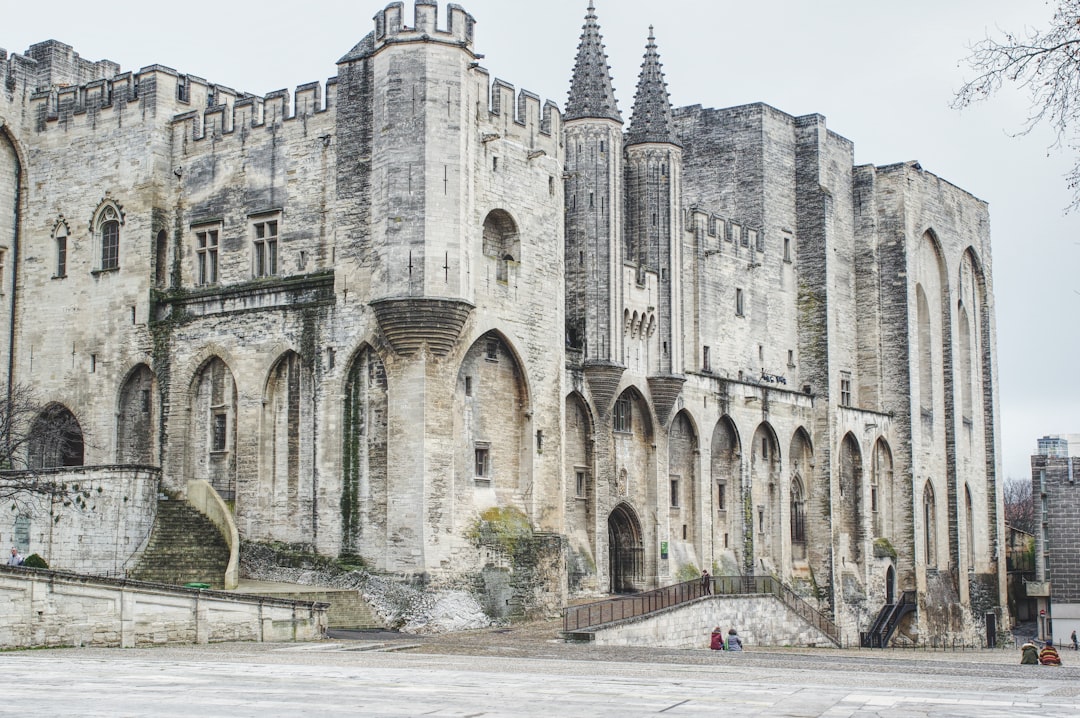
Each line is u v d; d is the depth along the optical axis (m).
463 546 55.22
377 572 54.53
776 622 66.75
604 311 66.25
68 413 65.50
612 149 67.31
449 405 55.28
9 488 53.41
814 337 86.38
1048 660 48.84
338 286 57.31
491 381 58.44
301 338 58.25
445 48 55.97
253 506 58.81
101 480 55.66
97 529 55.31
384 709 21.81
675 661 36.97
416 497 53.91
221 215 62.03
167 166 64.06
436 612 53.03
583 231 66.94
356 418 56.44
